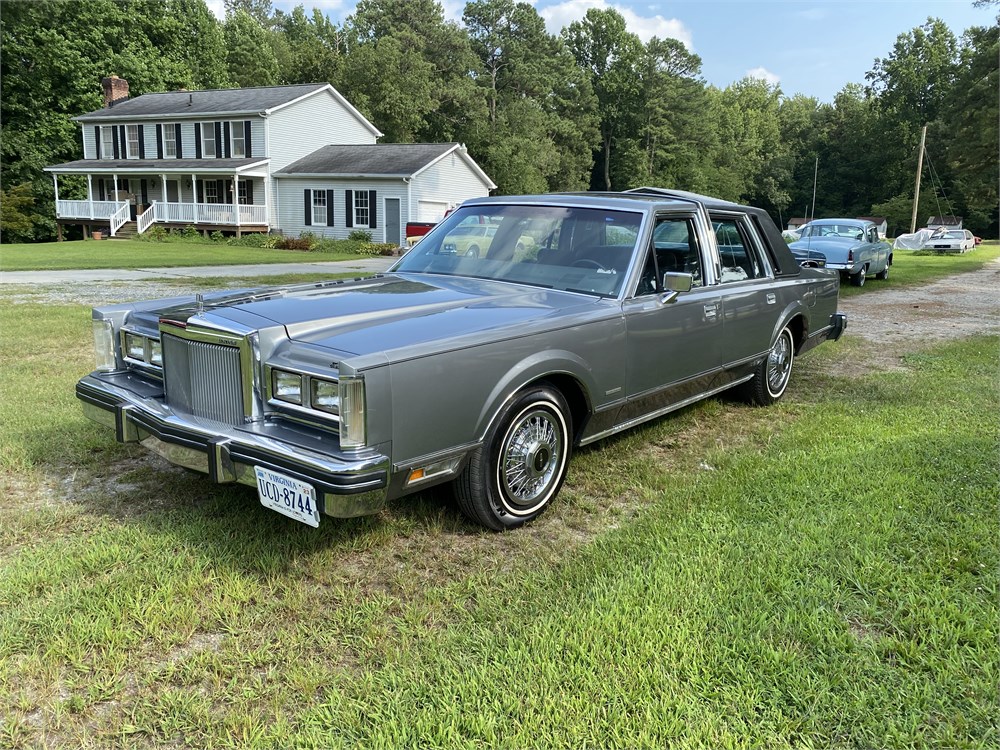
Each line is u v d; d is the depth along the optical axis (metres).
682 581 2.98
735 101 94.00
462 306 3.63
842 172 80.62
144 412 3.37
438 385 3.03
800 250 16.20
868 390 6.54
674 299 4.39
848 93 90.31
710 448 4.90
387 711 2.24
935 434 5.02
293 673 2.42
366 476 2.73
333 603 2.89
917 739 2.16
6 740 2.12
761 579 3.01
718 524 3.55
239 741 2.14
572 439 3.90
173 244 28.81
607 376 3.94
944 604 2.83
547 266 4.39
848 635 2.62
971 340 9.41
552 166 57.81
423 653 2.54
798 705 2.29
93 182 35.88
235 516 3.55
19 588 2.87
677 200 4.70
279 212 33.00
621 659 2.48
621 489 4.14
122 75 40.69
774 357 5.95
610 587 2.95
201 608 2.80
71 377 6.20
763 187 83.62
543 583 3.03
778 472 4.28
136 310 3.84
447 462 3.15
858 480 4.09
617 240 4.31
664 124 71.00
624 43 73.88
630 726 2.18
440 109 56.06
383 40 49.91
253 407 3.04
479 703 2.28
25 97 37.78
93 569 3.03
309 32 64.38
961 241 36.50
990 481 4.10
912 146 72.81
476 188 34.66
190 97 35.69
